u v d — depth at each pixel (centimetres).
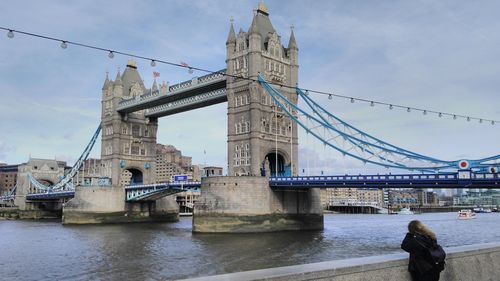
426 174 6312
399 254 1191
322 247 5600
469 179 5881
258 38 9094
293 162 9438
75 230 9188
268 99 9181
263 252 5184
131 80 13275
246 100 9138
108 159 12888
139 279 3812
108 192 11838
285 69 9638
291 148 9225
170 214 12900
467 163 5928
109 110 13125
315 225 8775
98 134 13712
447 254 1239
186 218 15788
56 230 9244
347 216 19150
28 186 17300
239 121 9219
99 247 6050
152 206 12569
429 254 1089
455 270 1256
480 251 1345
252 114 8881
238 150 9138
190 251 5406
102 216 11669
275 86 9269
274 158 9756
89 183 13538
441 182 6166
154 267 4366
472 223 12031
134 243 6419
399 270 1118
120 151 12731
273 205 8150
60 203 17238
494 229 9275
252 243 6081
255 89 8900
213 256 4953
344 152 7756
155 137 13450
